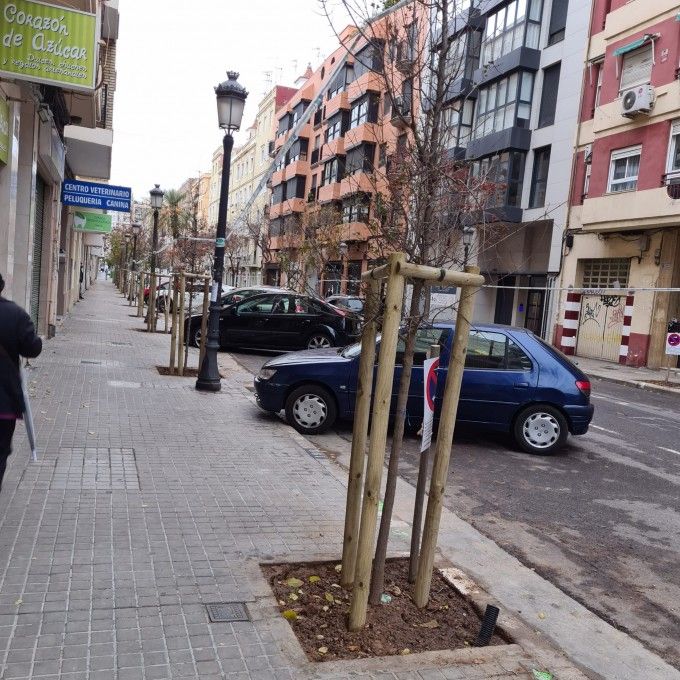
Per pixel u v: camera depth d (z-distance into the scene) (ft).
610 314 74.13
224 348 58.70
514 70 87.56
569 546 17.51
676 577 15.97
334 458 24.09
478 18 14.30
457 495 21.20
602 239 74.33
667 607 14.34
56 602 11.35
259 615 11.42
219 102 34.78
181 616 11.20
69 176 75.15
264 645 10.50
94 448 21.29
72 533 14.34
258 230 146.82
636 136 67.77
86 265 167.12
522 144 87.45
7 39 26.55
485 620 11.37
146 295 104.12
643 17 67.62
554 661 10.84
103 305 105.60
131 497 16.98
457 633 11.60
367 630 11.35
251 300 56.18
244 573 13.01
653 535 18.72
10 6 26.43
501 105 90.27
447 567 14.52
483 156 65.62
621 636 12.41
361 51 15.08
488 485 22.57
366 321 12.23
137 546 13.94
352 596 11.16
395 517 17.87
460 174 13.58
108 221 88.63
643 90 64.95
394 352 10.71
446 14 12.64
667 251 66.49
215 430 25.58
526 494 21.83
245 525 15.71
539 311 87.40
